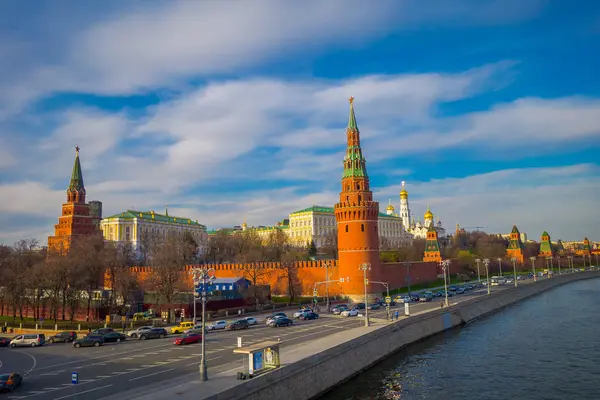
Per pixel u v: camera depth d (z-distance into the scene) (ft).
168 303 374.63
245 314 366.84
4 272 372.38
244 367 170.30
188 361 189.88
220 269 507.71
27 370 185.88
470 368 220.64
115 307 379.14
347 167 454.40
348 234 444.14
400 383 197.67
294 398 162.91
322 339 222.48
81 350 230.48
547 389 189.67
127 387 152.46
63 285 370.94
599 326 325.01
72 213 570.46
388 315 295.07
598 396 180.86
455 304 357.20
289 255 631.97
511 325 339.77
